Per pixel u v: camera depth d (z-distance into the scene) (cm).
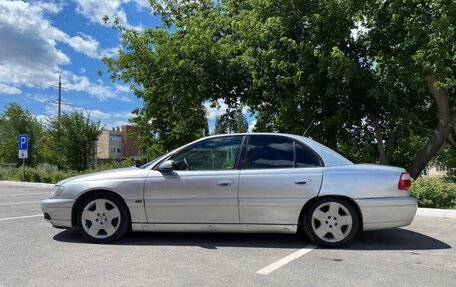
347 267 554
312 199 650
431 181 1155
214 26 1811
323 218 651
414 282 498
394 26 1307
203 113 2055
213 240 693
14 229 796
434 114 1504
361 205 643
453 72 1344
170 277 505
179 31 1817
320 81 1367
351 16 1339
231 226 657
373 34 1390
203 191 655
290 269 541
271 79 1465
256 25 1424
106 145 11044
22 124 4631
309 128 1467
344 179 649
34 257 591
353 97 1420
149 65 1827
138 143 2689
